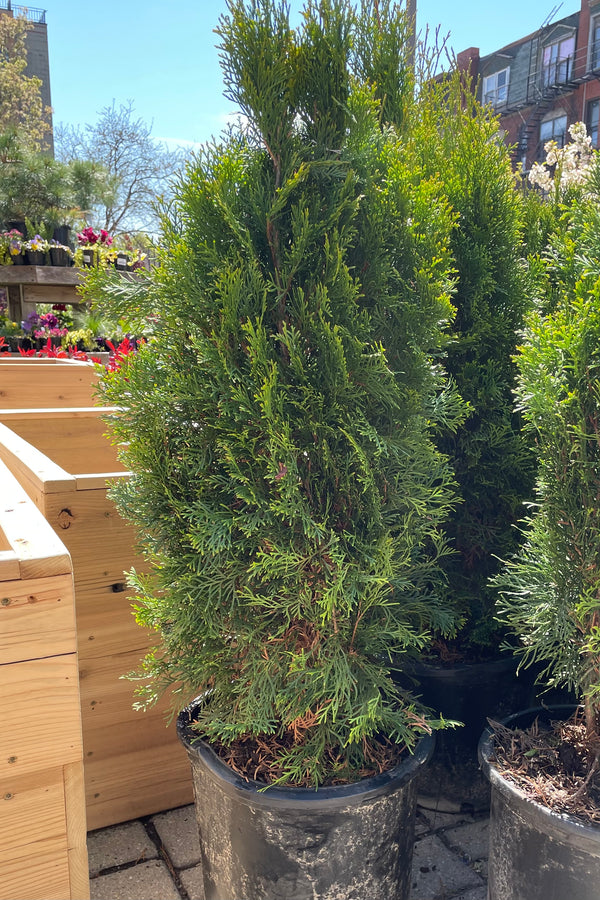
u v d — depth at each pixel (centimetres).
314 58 138
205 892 163
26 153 986
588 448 140
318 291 133
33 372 349
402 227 145
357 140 141
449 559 216
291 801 134
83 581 184
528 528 212
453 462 212
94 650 189
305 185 141
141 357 150
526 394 146
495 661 201
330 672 145
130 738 199
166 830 200
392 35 170
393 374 136
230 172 138
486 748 155
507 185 217
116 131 2180
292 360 134
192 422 147
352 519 144
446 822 207
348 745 150
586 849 125
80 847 119
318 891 142
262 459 136
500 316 207
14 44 2352
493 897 149
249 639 144
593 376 137
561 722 165
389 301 141
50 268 655
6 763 109
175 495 149
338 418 138
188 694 169
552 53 2209
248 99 136
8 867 113
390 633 148
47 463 192
